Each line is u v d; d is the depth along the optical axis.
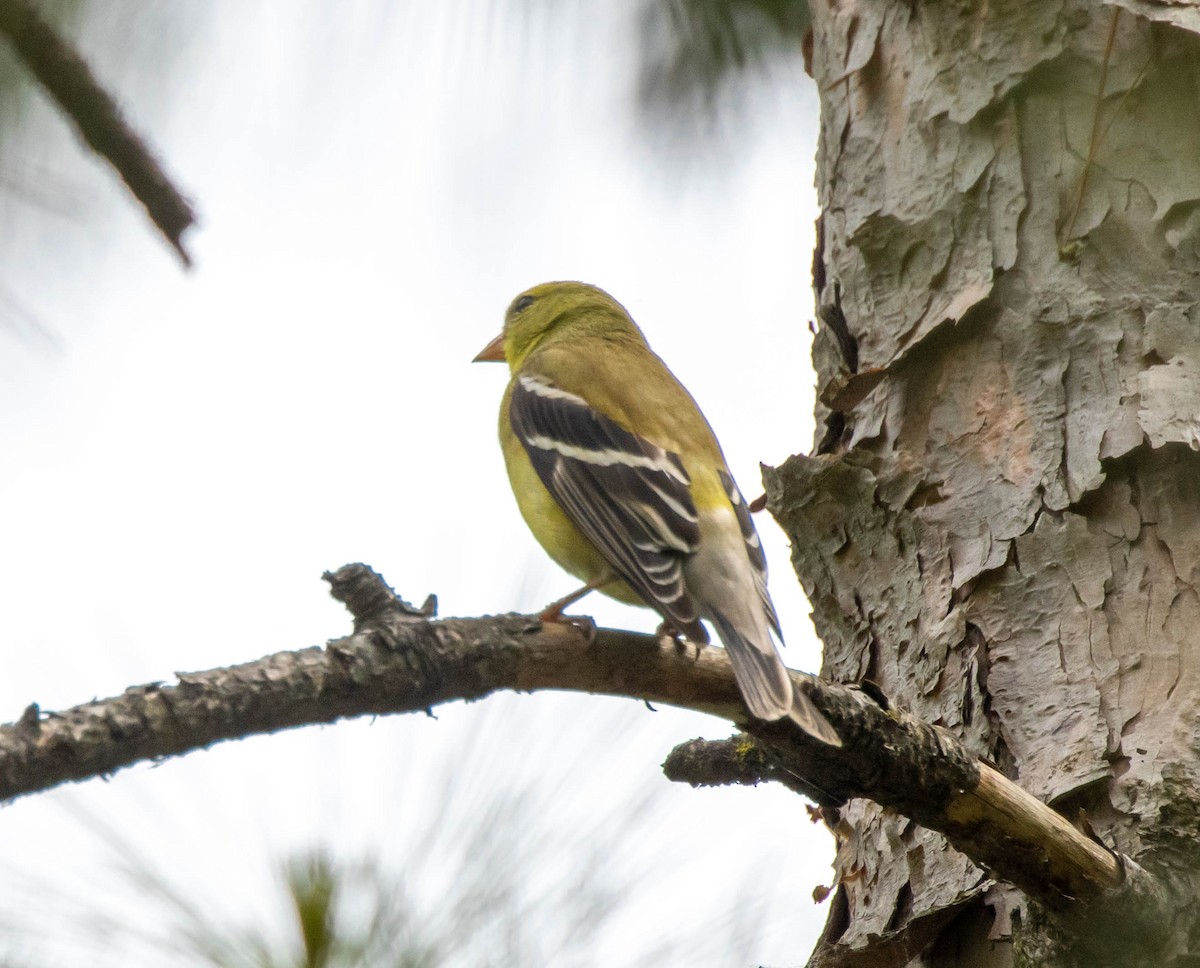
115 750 5.34
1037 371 7.70
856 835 7.62
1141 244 7.71
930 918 6.91
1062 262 7.81
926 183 8.27
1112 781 6.77
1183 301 7.57
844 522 8.00
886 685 7.68
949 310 7.96
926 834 7.20
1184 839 6.44
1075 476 7.43
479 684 6.39
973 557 7.53
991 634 7.33
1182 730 6.76
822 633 8.09
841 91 8.88
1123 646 7.05
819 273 9.09
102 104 6.45
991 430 7.74
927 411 7.96
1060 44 8.05
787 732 6.24
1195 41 7.79
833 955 7.06
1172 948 6.21
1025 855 6.23
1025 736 7.06
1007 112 8.11
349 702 5.93
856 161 8.66
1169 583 7.12
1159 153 7.79
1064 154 7.96
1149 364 7.50
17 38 6.23
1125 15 7.94
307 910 6.56
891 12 8.68
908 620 7.66
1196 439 7.25
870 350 8.30
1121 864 6.25
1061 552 7.32
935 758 6.26
